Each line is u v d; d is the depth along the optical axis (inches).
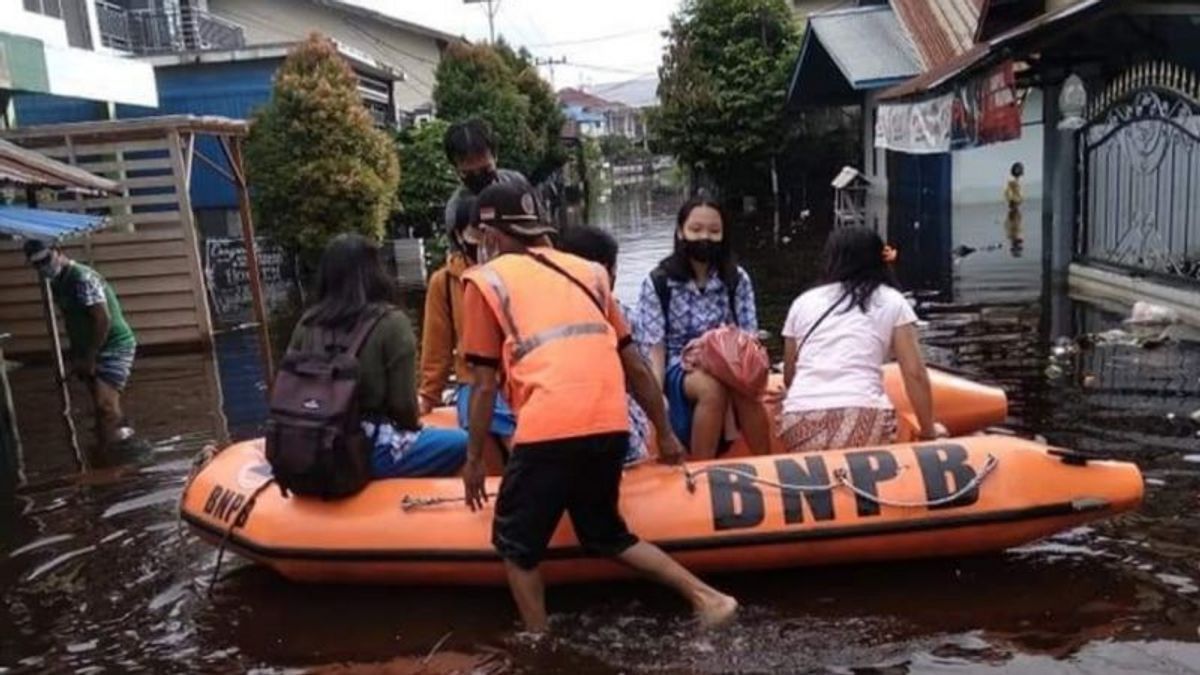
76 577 177.0
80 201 450.3
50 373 392.2
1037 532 156.5
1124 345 308.3
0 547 193.9
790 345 175.9
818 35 914.7
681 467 158.7
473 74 1085.1
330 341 162.2
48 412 316.8
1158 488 186.1
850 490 154.6
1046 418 234.4
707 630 144.0
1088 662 128.7
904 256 570.9
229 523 166.1
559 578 155.9
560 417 137.6
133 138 450.6
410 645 145.1
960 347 321.7
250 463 177.8
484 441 148.0
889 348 171.5
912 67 839.1
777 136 1127.6
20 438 283.6
